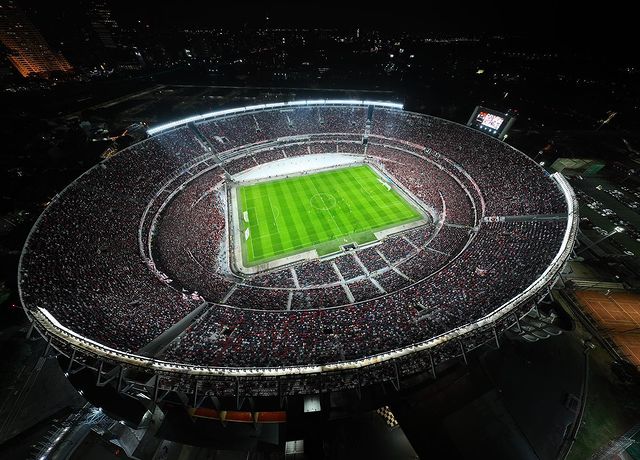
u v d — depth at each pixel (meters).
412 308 23.42
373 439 20.78
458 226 36.78
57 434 22.14
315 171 52.88
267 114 62.62
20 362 26.89
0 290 31.08
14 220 42.41
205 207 42.78
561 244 26.64
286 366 17.34
